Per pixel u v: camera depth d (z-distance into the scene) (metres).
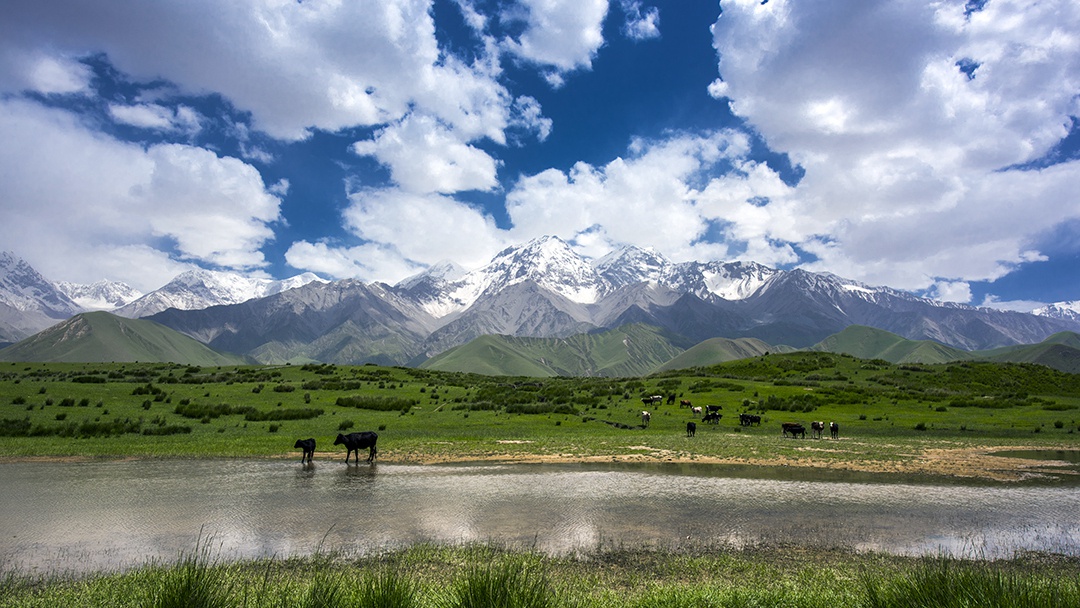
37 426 47.12
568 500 27.11
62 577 16.19
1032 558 19.11
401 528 22.05
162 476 32.03
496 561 16.92
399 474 33.53
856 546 20.30
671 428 63.69
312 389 87.62
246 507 25.14
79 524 22.25
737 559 18.47
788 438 55.03
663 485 30.94
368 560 17.75
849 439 54.72
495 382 128.25
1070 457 43.66
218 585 11.41
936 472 36.19
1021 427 65.81
